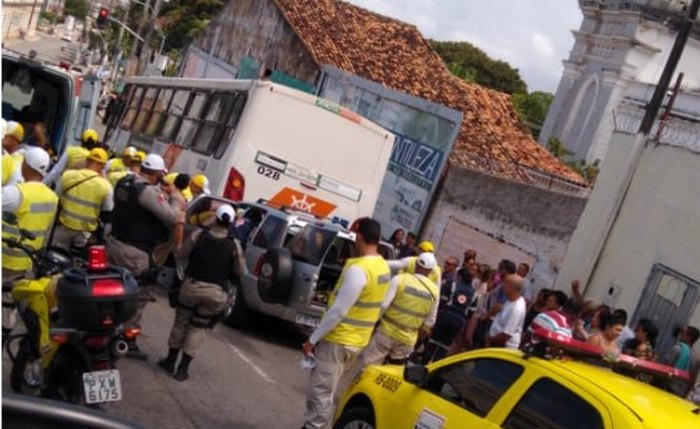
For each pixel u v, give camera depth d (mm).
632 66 42688
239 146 16172
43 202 7293
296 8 36969
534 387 5816
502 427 5805
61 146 13781
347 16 37688
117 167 12680
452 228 21250
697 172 14258
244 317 12695
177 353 9281
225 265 9062
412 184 23219
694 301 13398
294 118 16344
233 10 45688
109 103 30062
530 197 18938
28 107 13359
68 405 2268
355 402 7414
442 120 22766
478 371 6297
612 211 15852
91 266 5664
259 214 13008
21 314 6328
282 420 8852
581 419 5406
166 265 10375
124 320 5688
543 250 18172
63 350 5914
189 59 52500
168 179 13172
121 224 8641
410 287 9148
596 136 43281
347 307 7488
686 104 29297
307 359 7641
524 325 12680
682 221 14219
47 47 79062
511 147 28438
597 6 44375
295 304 11977
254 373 10461
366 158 16750
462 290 12609
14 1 62125
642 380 6473
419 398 6559
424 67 34594
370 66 33406
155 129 22766
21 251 6914
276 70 35438
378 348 9164
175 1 87062
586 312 13570
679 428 5133
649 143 15562
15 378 6344
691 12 15453
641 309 14531
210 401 8812
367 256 7695
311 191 16484
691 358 11984
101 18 53250
